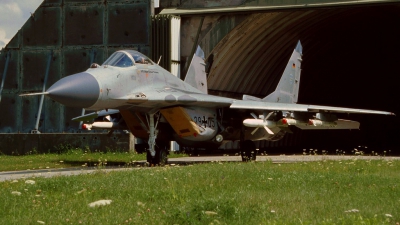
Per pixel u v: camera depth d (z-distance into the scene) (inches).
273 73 2502.5
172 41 1930.4
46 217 568.4
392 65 2989.7
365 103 3260.3
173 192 696.4
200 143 1401.3
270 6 1861.5
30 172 1197.7
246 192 732.0
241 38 2027.6
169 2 2006.6
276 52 2348.7
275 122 1432.1
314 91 2999.5
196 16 1953.7
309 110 1419.8
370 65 3009.4
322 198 693.3
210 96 1378.0
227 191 755.4
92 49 1994.3
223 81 2146.9
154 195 691.4
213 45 1953.7
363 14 2351.1
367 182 842.8
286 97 1726.1
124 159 1598.2
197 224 527.8
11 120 2065.7
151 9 1936.5
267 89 2541.8
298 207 622.5
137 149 1891.0
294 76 1765.5
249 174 930.7
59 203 654.5
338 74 3026.6
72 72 2012.8
